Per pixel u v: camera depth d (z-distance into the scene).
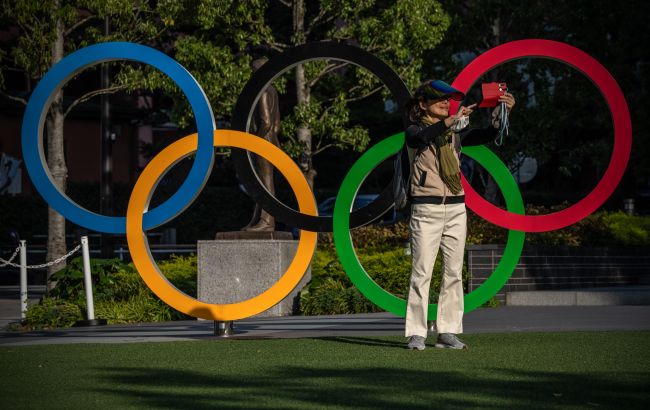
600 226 18.86
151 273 10.68
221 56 20.69
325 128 21.22
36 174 10.84
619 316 12.51
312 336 10.43
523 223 10.35
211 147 10.64
